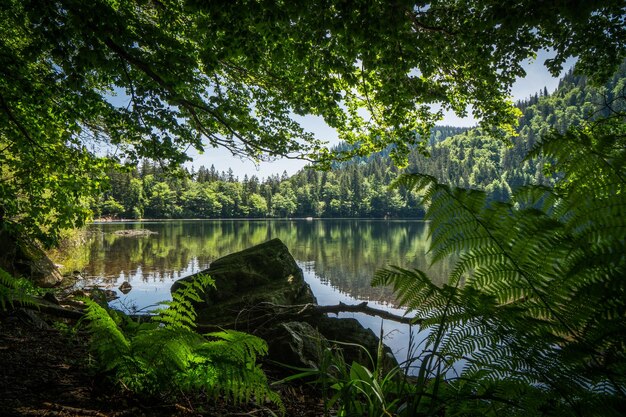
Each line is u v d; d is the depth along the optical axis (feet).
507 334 3.79
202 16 16.87
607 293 3.32
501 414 3.89
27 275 25.05
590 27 16.74
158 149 22.66
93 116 20.76
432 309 4.61
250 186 428.56
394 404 5.41
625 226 3.53
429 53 17.34
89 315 7.11
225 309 20.63
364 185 419.13
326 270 66.28
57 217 24.80
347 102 26.11
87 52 14.26
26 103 20.12
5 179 23.58
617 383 3.26
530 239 3.94
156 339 7.03
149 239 120.06
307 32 15.37
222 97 22.94
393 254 90.99
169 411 6.87
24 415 5.67
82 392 6.89
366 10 13.42
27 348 9.48
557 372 3.50
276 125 25.48
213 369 6.90
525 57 18.21
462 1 16.51
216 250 91.61
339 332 16.53
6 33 21.74
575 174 4.16
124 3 17.38
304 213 416.46
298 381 11.56
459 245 4.44
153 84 18.76
